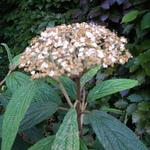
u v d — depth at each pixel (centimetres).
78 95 35
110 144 32
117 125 33
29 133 41
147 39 72
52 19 121
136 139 33
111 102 76
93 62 31
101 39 35
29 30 128
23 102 31
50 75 30
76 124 30
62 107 37
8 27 148
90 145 41
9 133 31
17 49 129
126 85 34
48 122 58
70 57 31
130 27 73
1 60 136
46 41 33
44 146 34
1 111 54
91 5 91
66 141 30
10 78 38
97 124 33
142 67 68
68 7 125
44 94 37
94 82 77
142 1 75
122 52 36
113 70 76
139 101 69
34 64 32
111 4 80
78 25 35
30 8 138
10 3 158
